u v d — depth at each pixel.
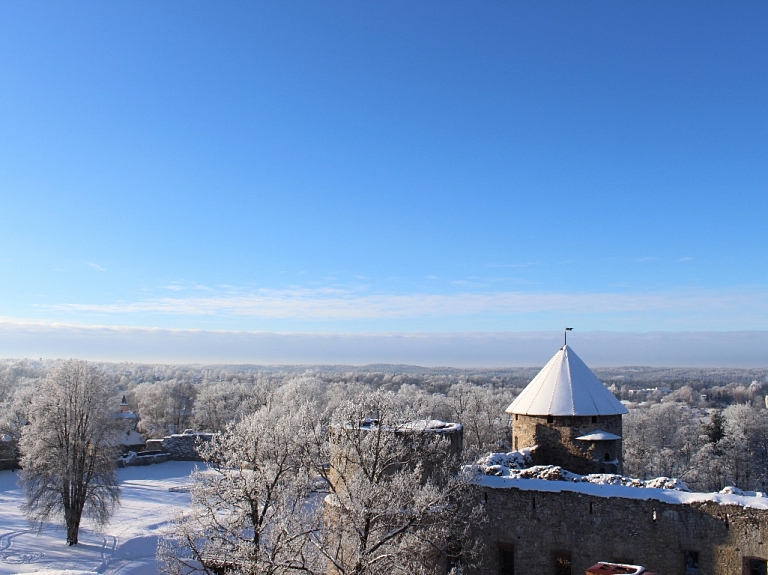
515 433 34.31
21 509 45.25
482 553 25.64
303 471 25.02
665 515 23.28
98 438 45.84
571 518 24.61
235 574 22.11
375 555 21.78
